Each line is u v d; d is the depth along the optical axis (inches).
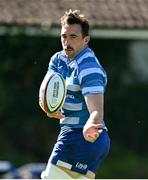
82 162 608.7
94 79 580.7
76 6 1507.1
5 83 2326.5
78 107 605.6
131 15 1451.8
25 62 2308.1
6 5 1499.8
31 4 1513.3
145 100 2396.7
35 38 2251.5
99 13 1464.1
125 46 2389.3
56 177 610.9
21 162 2269.9
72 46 598.9
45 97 613.0
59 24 1411.2
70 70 606.5
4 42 2276.1
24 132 2329.0
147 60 2415.1
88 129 542.9
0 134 2321.6
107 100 2372.0
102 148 608.7
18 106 2326.5
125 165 2241.6
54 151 615.5
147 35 1416.1
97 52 2370.8
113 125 2372.0
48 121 2345.0
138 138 2370.8
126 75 2396.7
